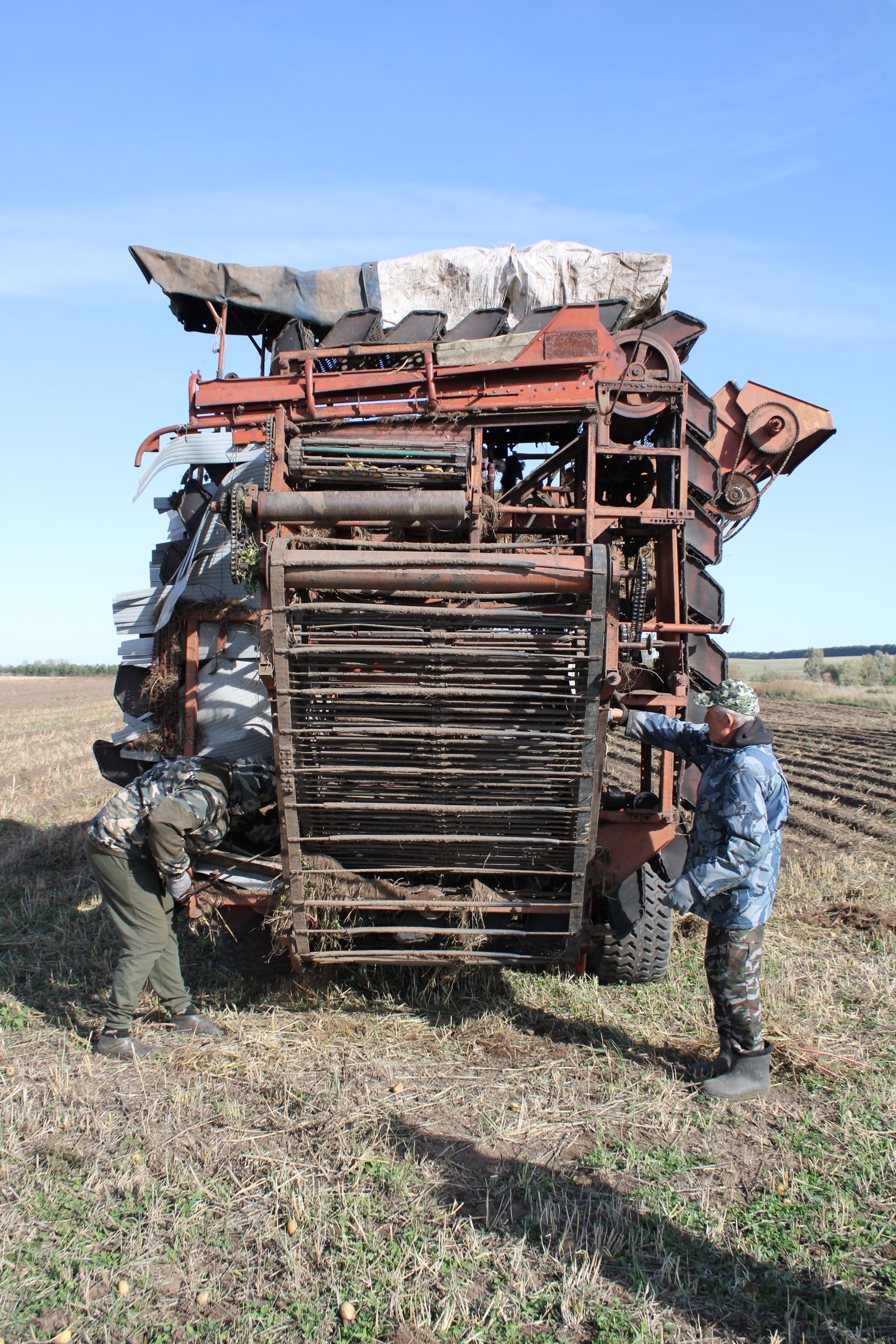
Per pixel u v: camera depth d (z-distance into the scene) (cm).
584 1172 367
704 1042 489
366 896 481
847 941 656
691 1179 362
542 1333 280
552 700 436
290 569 410
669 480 577
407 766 453
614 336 585
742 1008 429
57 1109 410
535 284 694
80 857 934
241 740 571
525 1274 304
